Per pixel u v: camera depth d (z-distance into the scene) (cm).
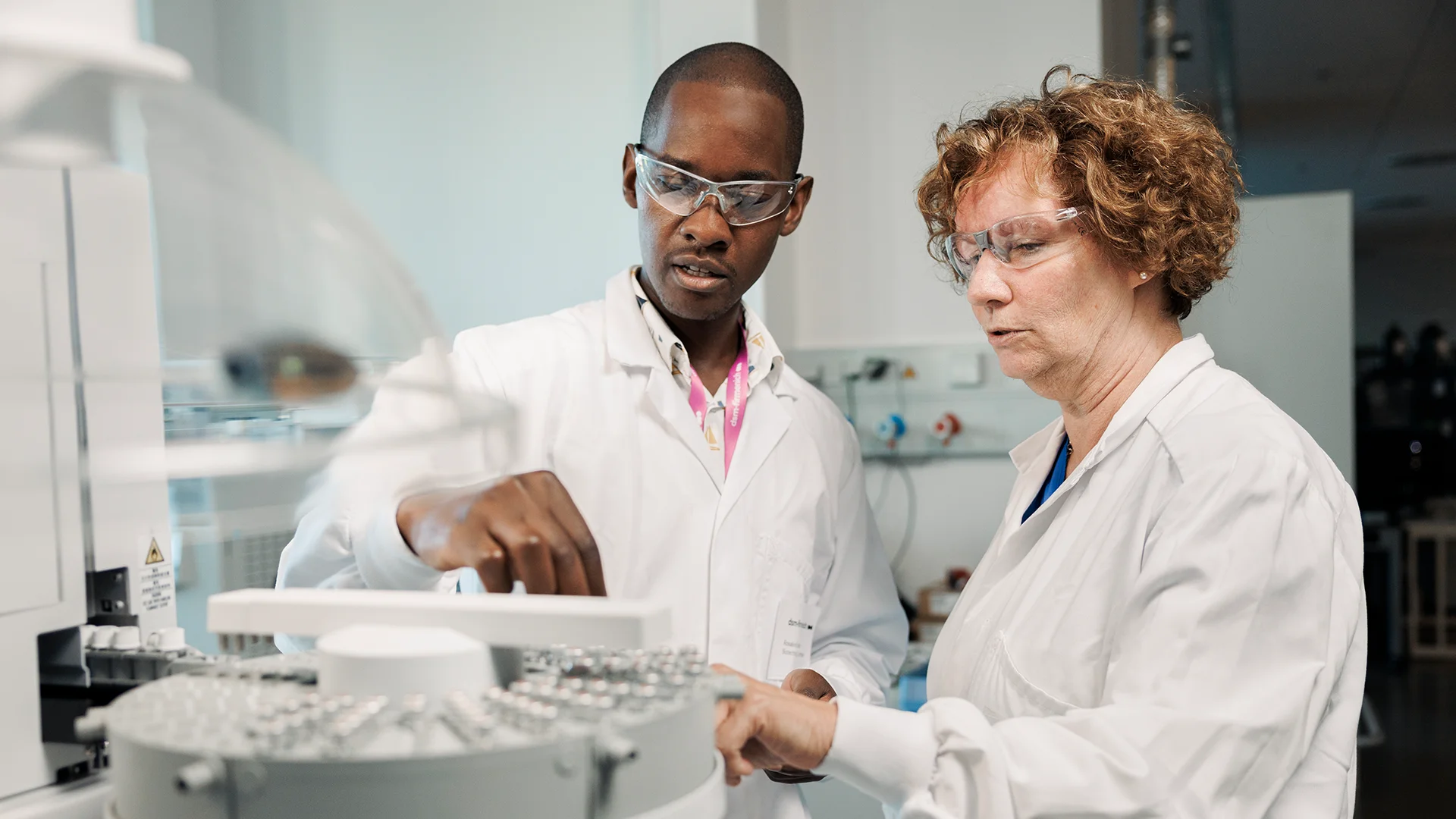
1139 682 84
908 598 261
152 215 60
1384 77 526
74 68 54
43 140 54
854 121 271
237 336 58
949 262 116
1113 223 96
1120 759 79
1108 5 279
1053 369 103
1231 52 475
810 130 273
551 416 127
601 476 125
